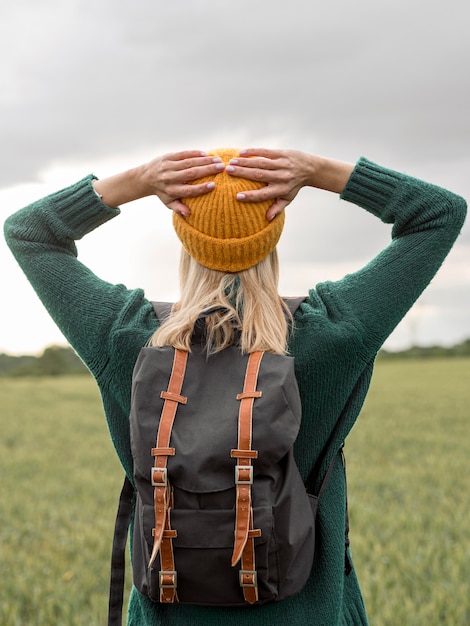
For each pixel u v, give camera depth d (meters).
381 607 5.34
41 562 6.89
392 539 7.45
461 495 9.91
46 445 17.83
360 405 2.15
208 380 1.97
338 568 2.11
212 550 1.86
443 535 7.48
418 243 2.13
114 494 10.83
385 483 11.20
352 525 8.12
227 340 2.01
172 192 2.07
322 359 2.06
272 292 2.09
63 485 11.83
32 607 5.78
